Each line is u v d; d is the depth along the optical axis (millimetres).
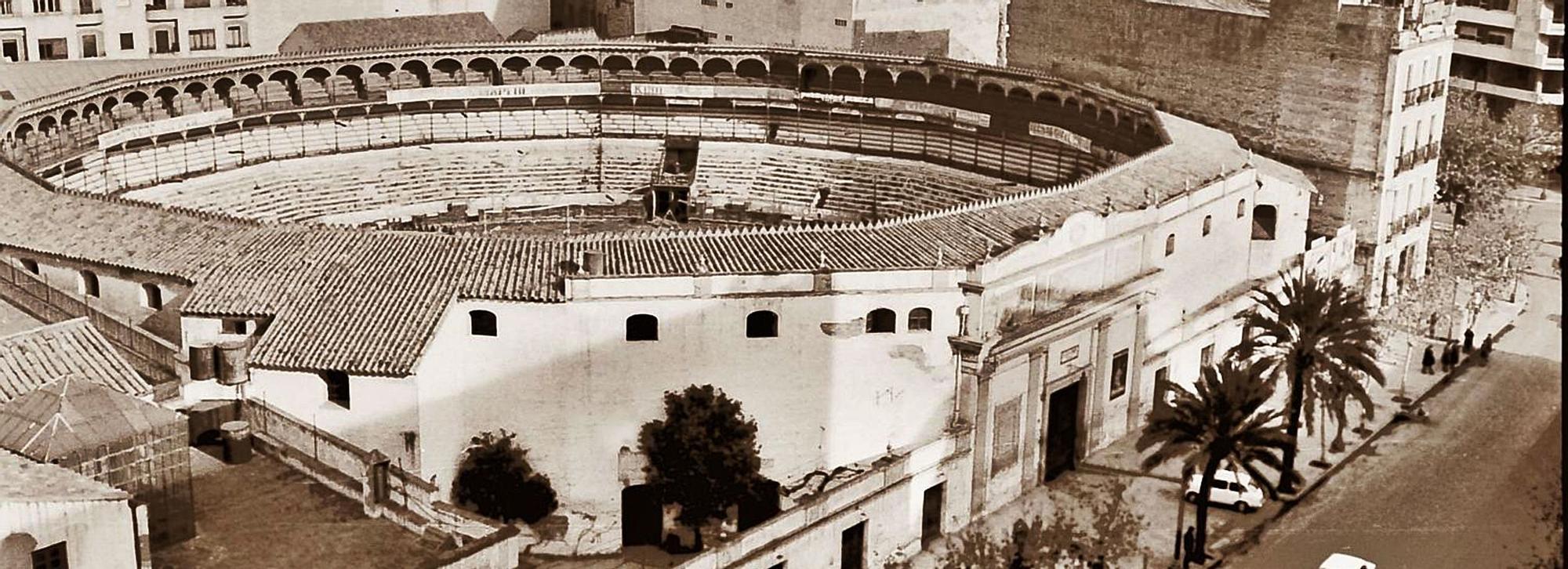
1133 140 130250
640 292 80438
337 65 145125
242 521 70625
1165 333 101625
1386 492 93500
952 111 146750
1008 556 79625
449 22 161500
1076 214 89438
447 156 148000
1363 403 91812
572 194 149000
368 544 69062
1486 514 90500
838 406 84125
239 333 83938
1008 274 85250
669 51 152625
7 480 59219
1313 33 121438
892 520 82938
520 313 80250
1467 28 167625
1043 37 141750
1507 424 103375
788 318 82062
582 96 153125
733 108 152625
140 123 135125
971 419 85500
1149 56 132625
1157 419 83375
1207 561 84500
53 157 125062
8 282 93875
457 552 67188
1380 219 122562
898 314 83438
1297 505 91750
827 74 151375
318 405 80562
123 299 89938
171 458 67625
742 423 82625
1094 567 78750
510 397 81500
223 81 141375
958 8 160000
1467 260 124938
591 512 83562
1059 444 93938
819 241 85875
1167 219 98500
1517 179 149250
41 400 66562
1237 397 82062
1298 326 91688
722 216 148125
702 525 84438
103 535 59688
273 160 141625
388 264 86000
